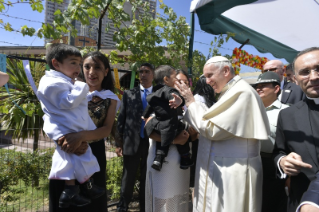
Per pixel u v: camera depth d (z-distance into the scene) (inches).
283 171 76.4
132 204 158.9
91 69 86.4
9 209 142.3
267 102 108.6
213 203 86.0
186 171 104.8
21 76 182.2
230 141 86.0
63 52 72.8
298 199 70.7
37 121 175.6
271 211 104.3
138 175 154.3
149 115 102.2
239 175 82.8
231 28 217.3
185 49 190.5
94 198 75.2
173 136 91.1
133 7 165.0
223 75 88.8
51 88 68.2
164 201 99.0
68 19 142.2
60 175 70.1
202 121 87.5
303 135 71.2
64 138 69.7
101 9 156.3
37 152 149.2
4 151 148.3
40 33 137.9
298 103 77.8
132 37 166.9
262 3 190.7
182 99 86.4
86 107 76.4
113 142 171.2
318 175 56.9
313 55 67.3
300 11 191.9
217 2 149.7
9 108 163.3
